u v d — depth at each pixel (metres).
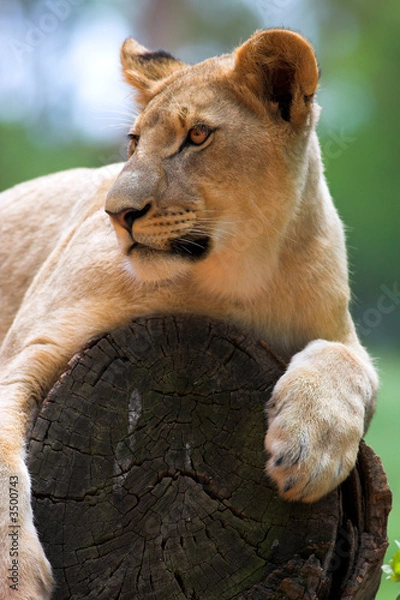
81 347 7.25
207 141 7.35
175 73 8.16
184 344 6.83
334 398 6.85
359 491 6.73
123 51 8.80
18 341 8.12
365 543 6.56
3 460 6.66
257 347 6.89
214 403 6.73
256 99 7.51
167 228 7.23
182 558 6.42
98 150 28.53
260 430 6.65
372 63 29.55
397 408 17.44
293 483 6.38
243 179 7.39
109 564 6.42
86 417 6.66
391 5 30.31
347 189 27.09
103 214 8.41
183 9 30.66
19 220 10.38
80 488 6.54
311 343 7.61
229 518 6.47
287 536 6.42
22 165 29.03
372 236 27.05
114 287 7.82
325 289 7.96
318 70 7.45
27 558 6.24
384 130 28.34
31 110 29.16
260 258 7.61
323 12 30.39
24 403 7.47
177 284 7.77
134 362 6.78
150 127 7.52
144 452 6.61
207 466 6.59
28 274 10.02
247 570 6.38
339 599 6.41
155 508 6.51
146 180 7.20
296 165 7.57
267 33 7.38
